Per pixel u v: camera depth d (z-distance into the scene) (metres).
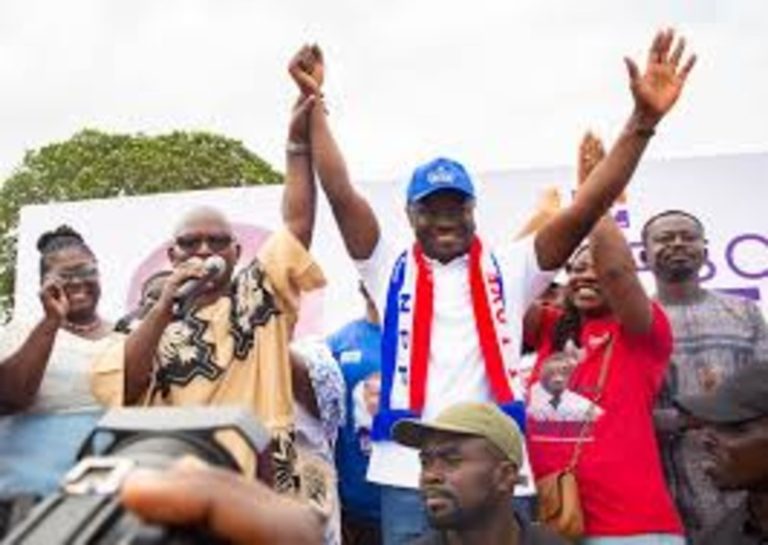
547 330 5.14
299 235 4.77
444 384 4.52
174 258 4.72
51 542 0.43
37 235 10.16
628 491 4.62
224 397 4.21
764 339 5.86
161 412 0.53
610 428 4.72
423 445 4.10
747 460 3.29
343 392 5.23
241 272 4.48
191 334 4.26
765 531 3.40
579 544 4.62
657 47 4.63
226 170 19.47
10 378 4.14
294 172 4.88
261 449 0.54
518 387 4.54
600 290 4.94
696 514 5.12
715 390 3.47
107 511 0.44
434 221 4.69
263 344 4.31
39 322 4.14
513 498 4.20
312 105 4.89
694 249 5.98
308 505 0.52
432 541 4.12
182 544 0.43
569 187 8.96
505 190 9.06
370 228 4.94
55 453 4.14
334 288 9.25
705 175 8.82
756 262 8.70
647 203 8.85
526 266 4.75
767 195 8.74
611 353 4.85
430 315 4.61
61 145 19.48
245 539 0.44
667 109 4.54
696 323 5.84
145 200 9.97
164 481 0.44
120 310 9.88
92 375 4.15
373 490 5.45
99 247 10.02
